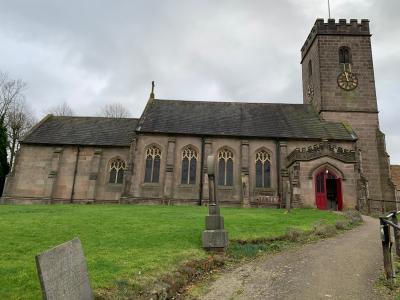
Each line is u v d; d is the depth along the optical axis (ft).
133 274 30.76
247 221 63.93
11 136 173.47
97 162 127.34
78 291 22.85
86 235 46.80
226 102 143.95
